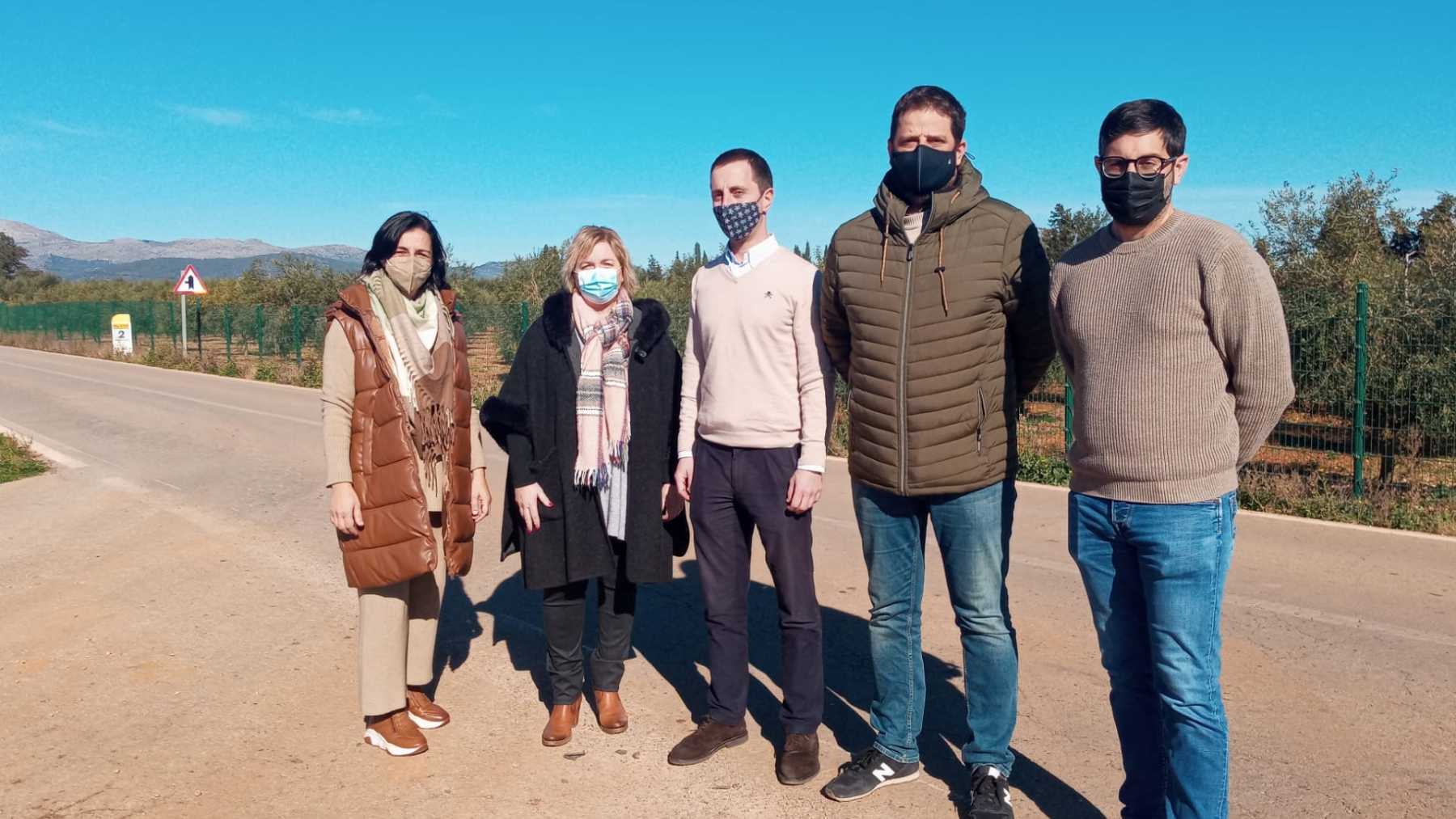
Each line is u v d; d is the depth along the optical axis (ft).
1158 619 9.06
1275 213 50.01
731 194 11.12
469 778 11.91
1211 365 8.72
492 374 67.21
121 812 11.05
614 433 12.13
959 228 10.17
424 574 12.60
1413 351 30.53
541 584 12.33
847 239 10.85
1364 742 12.59
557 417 12.26
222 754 12.49
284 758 12.43
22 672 15.15
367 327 11.84
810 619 11.73
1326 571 20.71
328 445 11.87
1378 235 48.80
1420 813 10.84
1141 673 9.68
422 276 12.33
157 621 17.52
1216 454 8.78
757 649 16.21
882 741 11.56
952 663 15.44
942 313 10.20
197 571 20.68
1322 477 29.48
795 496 11.30
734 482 11.61
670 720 13.55
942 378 10.29
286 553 22.12
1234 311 8.48
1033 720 13.39
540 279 95.25
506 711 13.87
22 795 11.42
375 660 12.34
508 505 12.87
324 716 13.69
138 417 47.57
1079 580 20.07
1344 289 40.27
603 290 12.17
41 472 32.63
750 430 11.39
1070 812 11.01
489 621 17.80
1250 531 24.61
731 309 11.41
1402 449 29.86
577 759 12.39
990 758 10.82
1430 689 14.28
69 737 12.94
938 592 19.27
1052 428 36.81
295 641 16.55
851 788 11.27
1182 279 8.63
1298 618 17.49
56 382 68.23
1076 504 9.61
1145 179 8.62
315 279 123.44
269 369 73.77
